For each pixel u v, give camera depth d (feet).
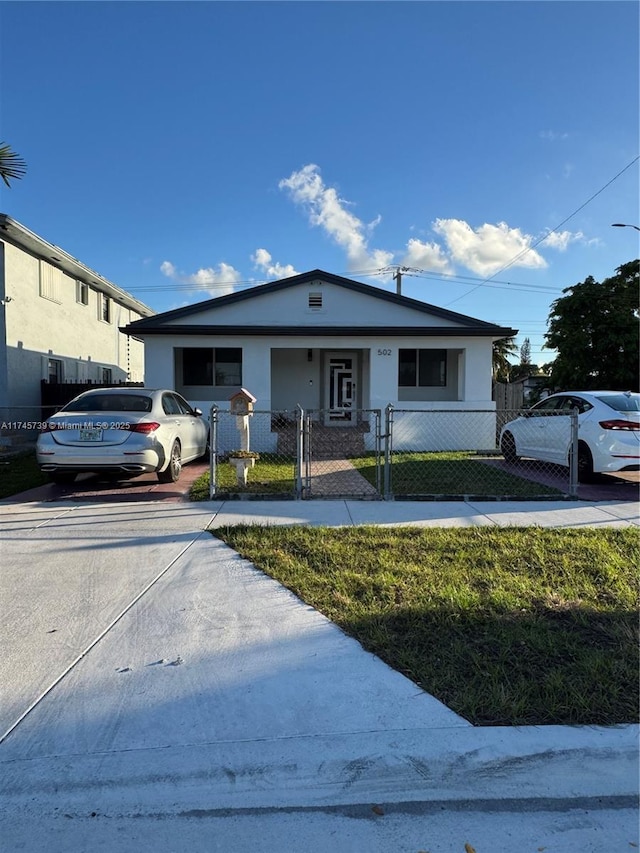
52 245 52.42
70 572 16.25
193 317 47.47
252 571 16.30
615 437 28.48
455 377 58.29
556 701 9.71
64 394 54.80
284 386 61.67
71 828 7.41
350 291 48.49
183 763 8.38
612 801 8.05
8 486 29.25
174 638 12.23
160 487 28.63
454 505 24.91
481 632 12.23
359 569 16.20
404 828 7.51
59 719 9.38
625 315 75.05
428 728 9.11
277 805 7.86
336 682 10.45
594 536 19.51
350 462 38.78
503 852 7.11
